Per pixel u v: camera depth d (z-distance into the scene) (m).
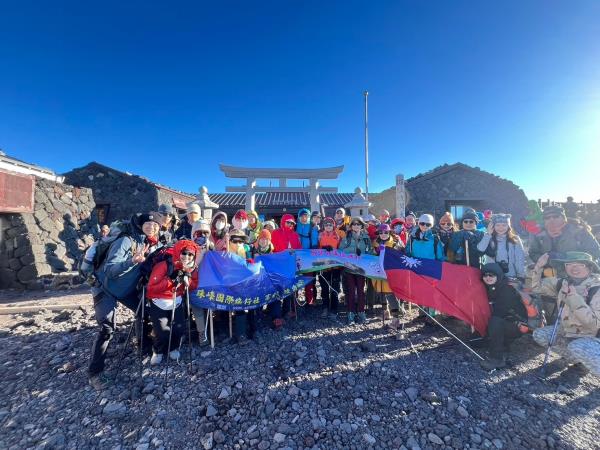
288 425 2.41
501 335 3.40
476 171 14.60
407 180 15.94
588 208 15.04
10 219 8.01
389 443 2.25
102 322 3.02
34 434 2.36
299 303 5.54
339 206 15.43
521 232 13.92
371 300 5.04
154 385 2.91
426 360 3.41
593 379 3.10
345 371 3.15
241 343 3.75
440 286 3.89
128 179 14.54
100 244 3.07
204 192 8.32
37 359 3.48
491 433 2.33
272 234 5.21
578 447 2.20
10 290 7.50
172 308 3.25
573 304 3.14
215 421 2.46
